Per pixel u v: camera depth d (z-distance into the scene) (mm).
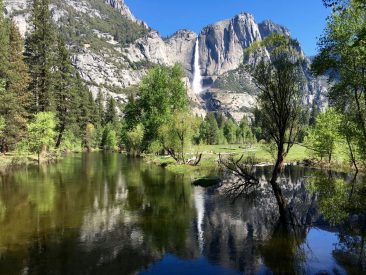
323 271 13297
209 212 22812
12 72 53219
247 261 14375
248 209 23703
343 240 17125
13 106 51750
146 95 62312
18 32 61750
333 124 51469
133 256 14938
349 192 30094
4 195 27938
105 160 64875
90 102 133125
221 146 120875
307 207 24266
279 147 33469
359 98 29797
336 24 27453
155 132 60500
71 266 13867
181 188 31922
